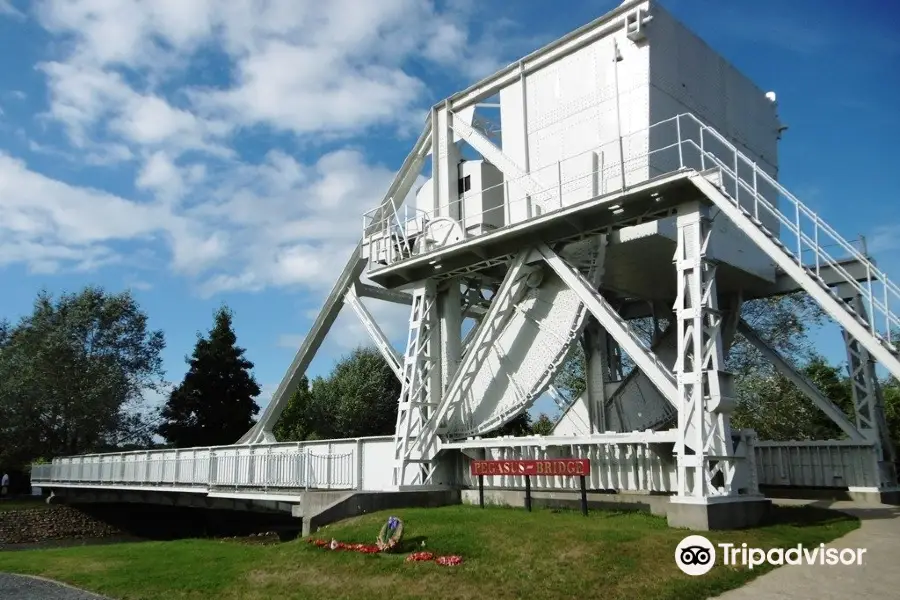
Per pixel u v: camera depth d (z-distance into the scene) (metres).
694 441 15.26
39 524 38.06
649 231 19.39
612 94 19.89
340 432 56.91
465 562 12.14
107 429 52.72
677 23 20.34
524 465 17.25
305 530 17.12
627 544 12.28
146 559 15.51
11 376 48.88
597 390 23.69
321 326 29.27
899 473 31.48
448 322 23.36
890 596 9.49
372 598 10.87
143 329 55.66
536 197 21.16
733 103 22.20
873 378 22.44
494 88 23.27
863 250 22.34
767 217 22.89
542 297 21.19
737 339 38.06
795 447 23.64
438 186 24.31
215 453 28.39
